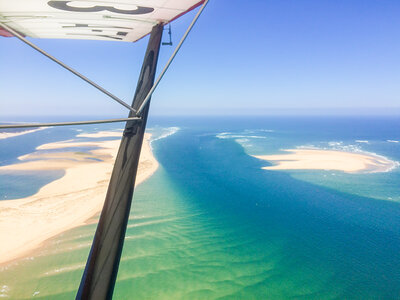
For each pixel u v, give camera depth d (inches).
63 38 250.8
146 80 187.3
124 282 649.6
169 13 193.0
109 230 145.2
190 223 1007.6
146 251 793.6
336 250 820.0
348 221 1035.9
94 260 140.8
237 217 1069.1
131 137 167.2
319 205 1205.1
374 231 943.0
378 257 773.9
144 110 173.8
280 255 786.8
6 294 599.5
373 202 1228.5
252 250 814.5
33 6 172.2
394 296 617.0
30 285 626.8
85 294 132.3
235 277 678.5
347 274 696.4
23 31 224.4
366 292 629.3
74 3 171.0
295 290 632.4
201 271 699.4
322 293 624.7
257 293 621.0
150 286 636.7
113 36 249.6
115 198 153.1
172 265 724.0
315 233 932.6
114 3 173.5
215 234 919.0
